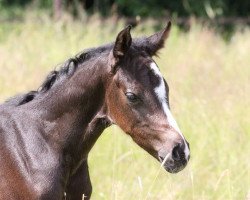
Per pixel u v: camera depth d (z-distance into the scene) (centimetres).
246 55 1850
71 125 844
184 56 1777
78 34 1912
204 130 1302
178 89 1448
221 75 1580
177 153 794
